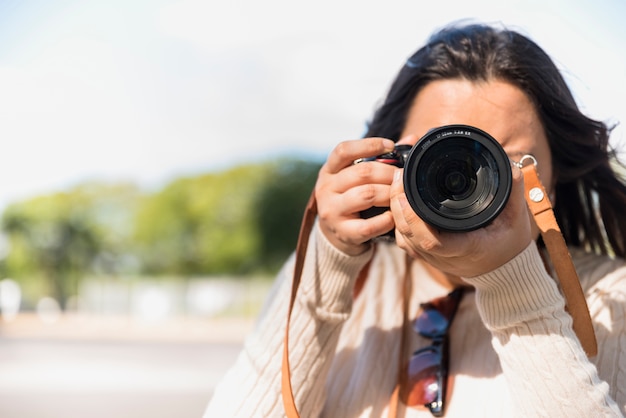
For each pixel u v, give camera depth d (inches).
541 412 53.3
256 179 868.6
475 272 53.9
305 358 59.7
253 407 59.6
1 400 271.4
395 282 68.6
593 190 70.6
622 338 60.1
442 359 61.9
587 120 65.5
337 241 59.2
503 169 51.0
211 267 876.0
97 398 275.7
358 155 58.2
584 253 68.7
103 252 897.5
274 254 863.7
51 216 885.8
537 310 53.7
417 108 64.7
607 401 53.2
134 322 563.2
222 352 393.4
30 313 717.9
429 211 51.1
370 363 63.7
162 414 253.0
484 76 61.5
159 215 884.0
